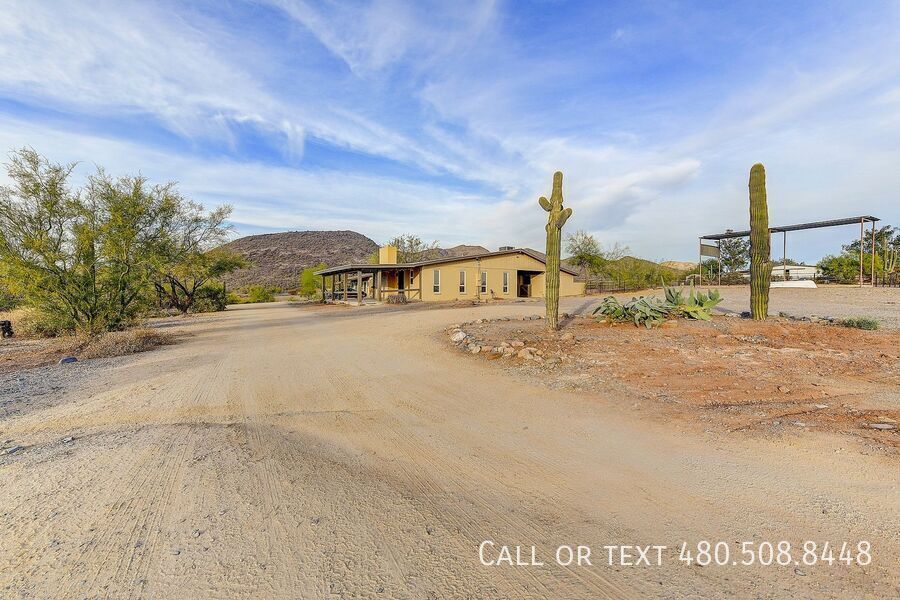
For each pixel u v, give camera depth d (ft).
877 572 6.96
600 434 13.61
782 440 12.44
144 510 9.37
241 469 11.39
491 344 28.48
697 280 110.42
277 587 6.88
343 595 6.68
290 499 9.77
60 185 40.01
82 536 8.43
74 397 19.94
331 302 107.65
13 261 37.86
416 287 94.12
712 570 7.14
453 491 10.11
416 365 25.31
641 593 6.68
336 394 19.40
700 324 32.81
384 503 9.57
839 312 45.42
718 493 9.66
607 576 7.09
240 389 20.57
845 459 11.08
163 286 84.89
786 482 10.05
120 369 26.76
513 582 6.97
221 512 9.23
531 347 26.23
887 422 13.46
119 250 43.06
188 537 8.32
